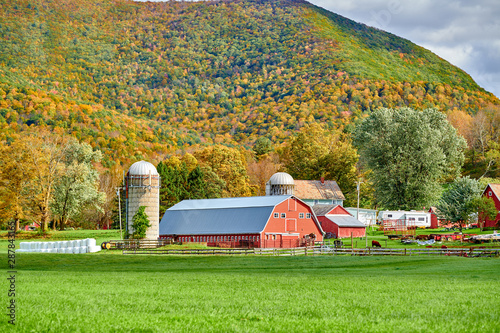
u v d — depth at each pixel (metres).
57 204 116.19
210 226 95.75
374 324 17.16
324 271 45.03
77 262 59.03
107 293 25.06
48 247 75.75
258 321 17.64
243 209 95.12
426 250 64.69
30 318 17.83
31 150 108.12
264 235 89.75
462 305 21.33
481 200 92.88
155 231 88.75
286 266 52.44
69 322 17.30
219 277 36.88
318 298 23.56
